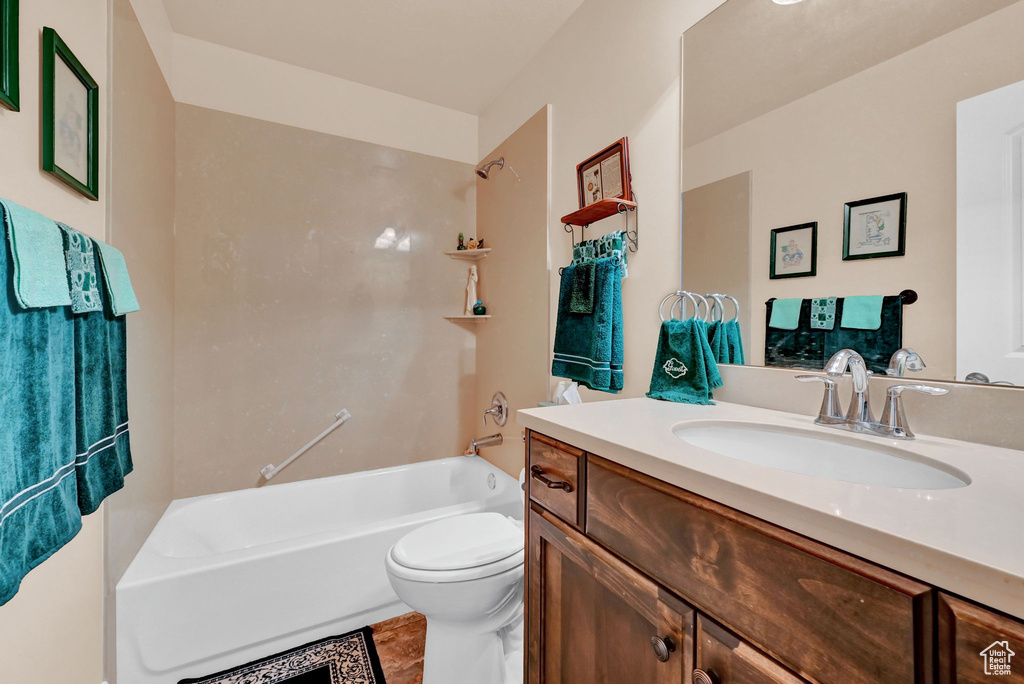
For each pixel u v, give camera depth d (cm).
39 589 90
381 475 230
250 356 210
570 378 153
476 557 124
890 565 41
